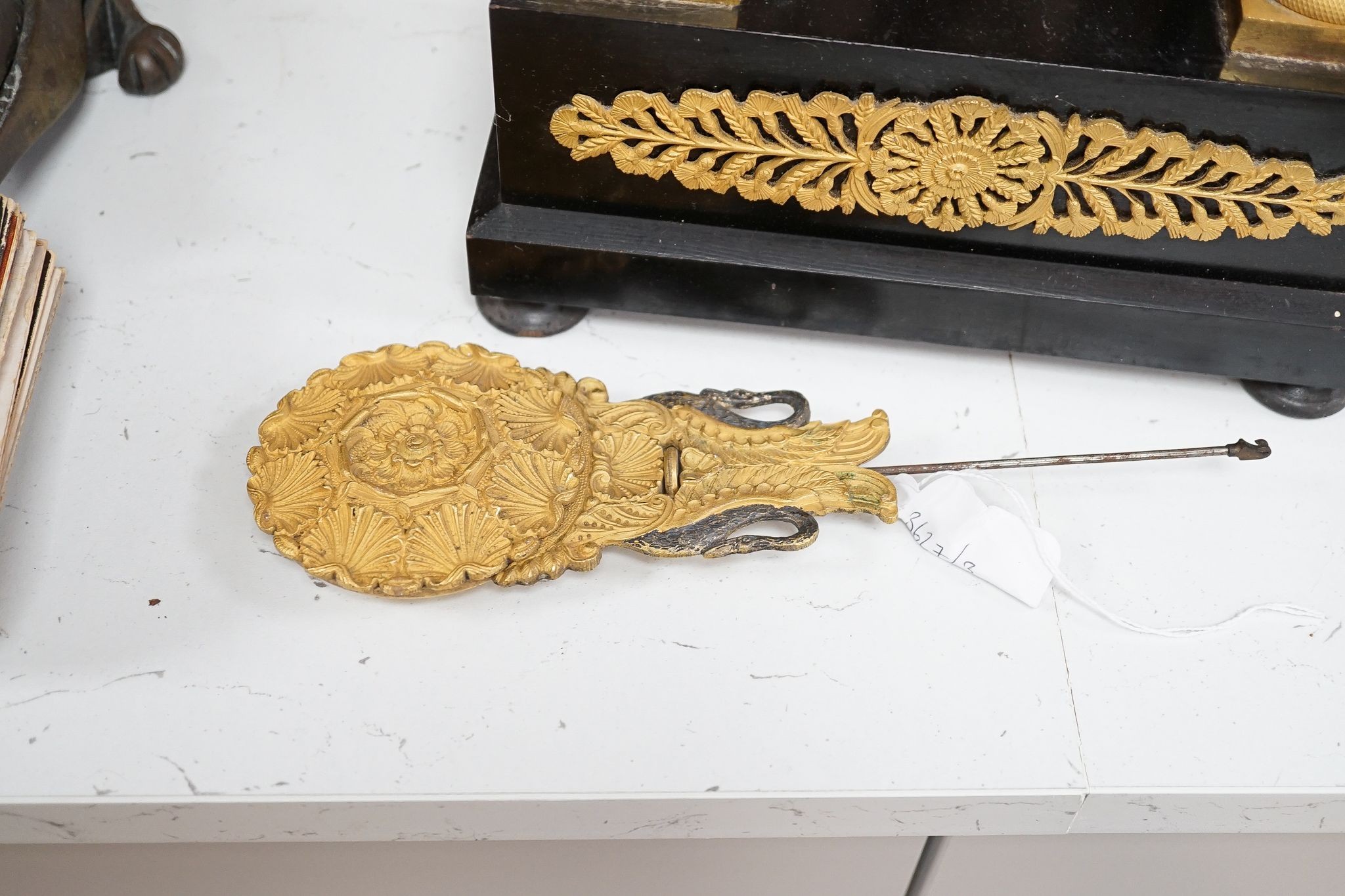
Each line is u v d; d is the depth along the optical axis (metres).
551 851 1.01
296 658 0.96
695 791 0.92
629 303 1.11
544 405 1.03
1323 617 1.02
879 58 0.93
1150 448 1.11
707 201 1.05
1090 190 1.00
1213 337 1.07
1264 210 0.99
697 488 1.00
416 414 1.02
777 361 1.14
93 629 0.96
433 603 0.98
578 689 0.96
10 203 1.00
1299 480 1.09
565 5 0.93
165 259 1.16
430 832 0.94
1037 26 0.93
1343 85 0.91
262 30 1.34
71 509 1.01
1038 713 0.96
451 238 1.20
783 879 1.07
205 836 0.94
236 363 1.11
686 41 0.93
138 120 1.26
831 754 0.94
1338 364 1.07
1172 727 0.96
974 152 0.98
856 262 1.06
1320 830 0.99
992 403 1.12
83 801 0.89
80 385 1.08
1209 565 1.04
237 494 1.03
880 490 1.00
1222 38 0.93
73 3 1.19
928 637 0.99
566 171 1.04
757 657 0.98
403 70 1.32
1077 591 1.01
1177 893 1.12
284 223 1.20
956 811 0.94
